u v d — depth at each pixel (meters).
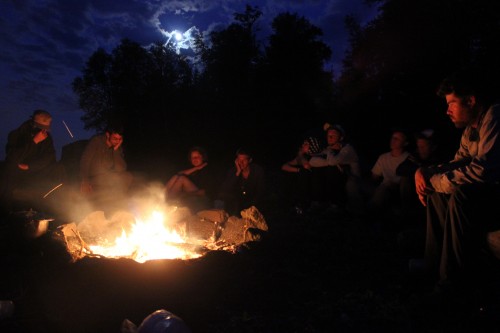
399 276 3.87
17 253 4.08
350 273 3.96
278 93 14.27
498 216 3.21
